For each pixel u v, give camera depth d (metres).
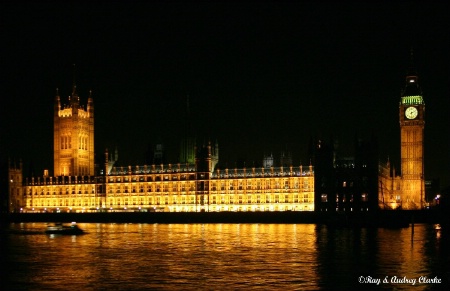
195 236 160.88
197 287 78.38
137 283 81.62
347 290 75.38
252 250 119.75
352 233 168.50
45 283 82.50
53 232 179.62
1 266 99.19
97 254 116.12
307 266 95.12
